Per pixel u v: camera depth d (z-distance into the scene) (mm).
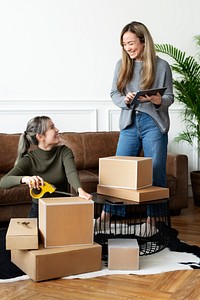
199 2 5438
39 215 2824
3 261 2977
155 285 2619
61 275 2705
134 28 3330
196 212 4672
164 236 3379
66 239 2748
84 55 5020
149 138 3432
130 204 2859
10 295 2465
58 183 3143
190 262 3010
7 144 4363
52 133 3070
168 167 4582
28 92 4820
